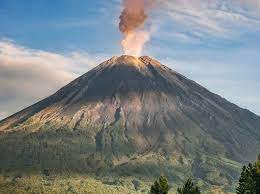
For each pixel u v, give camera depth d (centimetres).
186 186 9975
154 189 9431
